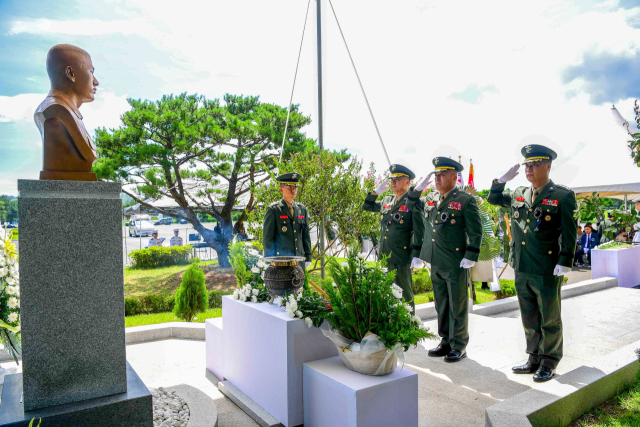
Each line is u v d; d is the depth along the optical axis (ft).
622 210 11.85
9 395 9.23
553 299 14.03
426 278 37.42
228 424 11.32
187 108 47.60
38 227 8.52
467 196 16.05
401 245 17.74
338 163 28.68
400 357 9.16
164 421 10.16
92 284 8.99
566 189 13.85
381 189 19.49
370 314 9.89
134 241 92.07
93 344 9.02
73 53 9.49
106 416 8.77
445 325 16.92
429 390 13.46
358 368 9.76
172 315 30.83
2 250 10.34
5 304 10.44
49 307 8.62
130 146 44.32
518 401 10.47
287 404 10.41
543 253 13.98
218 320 15.76
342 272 10.28
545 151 13.87
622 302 27.68
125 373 9.33
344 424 9.07
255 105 52.49
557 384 11.53
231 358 13.52
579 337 19.72
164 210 53.06
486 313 24.47
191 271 25.02
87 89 9.74
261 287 13.28
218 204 56.44
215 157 50.37
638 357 13.48
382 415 9.14
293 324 10.43
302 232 19.06
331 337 10.24
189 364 16.26
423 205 17.71
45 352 8.59
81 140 9.17
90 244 8.96
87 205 8.93
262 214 27.61
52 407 8.61
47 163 9.02
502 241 27.94
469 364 15.83
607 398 12.26
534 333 14.78
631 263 37.11
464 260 15.69
